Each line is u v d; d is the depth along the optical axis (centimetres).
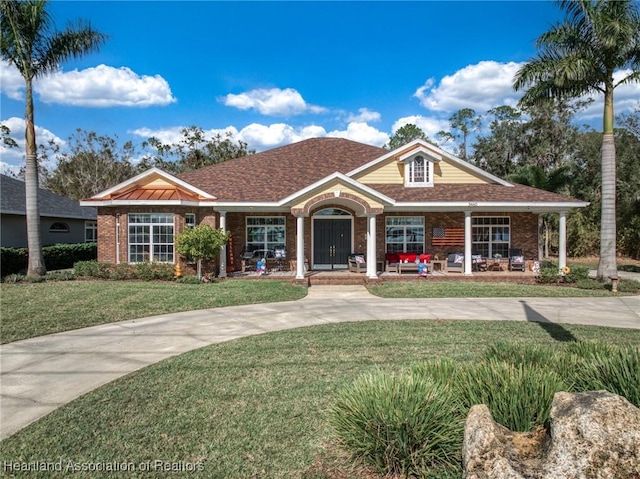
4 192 2344
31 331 931
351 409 390
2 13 1578
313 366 686
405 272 1947
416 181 2039
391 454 363
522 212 2030
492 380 406
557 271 1733
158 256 1730
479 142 4519
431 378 418
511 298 1379
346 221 2020
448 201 1783
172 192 1783
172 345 830
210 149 4494
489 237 2028
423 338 860
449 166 2089
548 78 1692
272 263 1991
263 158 2353
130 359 740
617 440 283
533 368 440
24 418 507
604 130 1645
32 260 1683
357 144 2525
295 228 2014
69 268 2369
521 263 1892
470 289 1511
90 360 735
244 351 773
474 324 991
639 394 371
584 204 1766
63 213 2642
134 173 4912
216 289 1450
